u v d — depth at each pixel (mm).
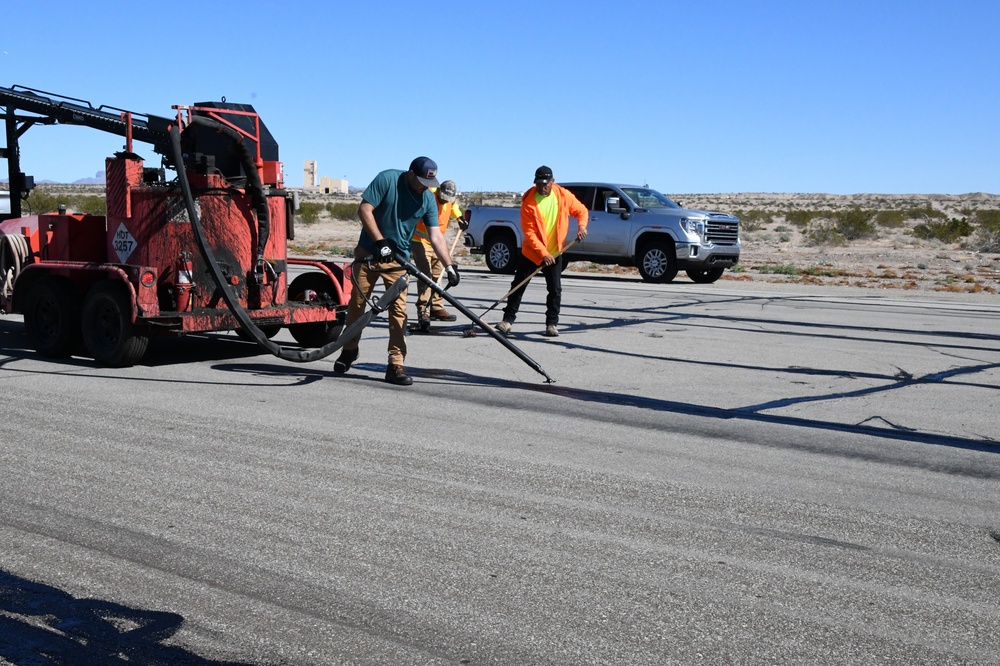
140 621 3766
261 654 3520
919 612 3977
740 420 7352
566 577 4254
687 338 11859
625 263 22922
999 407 8047
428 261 12414
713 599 4062
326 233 51469
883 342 11867
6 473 5578
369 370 9133
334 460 5984
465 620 3814
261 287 9227
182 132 9203
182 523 4824
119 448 6145
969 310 16016
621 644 3643
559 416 7340
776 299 17484
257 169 9148
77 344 9383
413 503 5199
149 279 8617
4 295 10125
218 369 8992
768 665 3510
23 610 3846
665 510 5180
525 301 16297
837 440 6789
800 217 63531
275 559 4391
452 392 8164
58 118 11812
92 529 4719
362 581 4168
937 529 4977
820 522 5043
